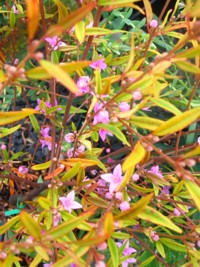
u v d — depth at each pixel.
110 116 0.22
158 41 0.35
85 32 0.21
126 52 0.34
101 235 0.14
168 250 0.30
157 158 0.24
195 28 0.17
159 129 0.17
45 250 0.16
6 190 0.37
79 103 0.37
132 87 0.18
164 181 0.23
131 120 0.18
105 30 0.21
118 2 0.19
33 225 0.15
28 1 0.13
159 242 0.25
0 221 0.31
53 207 0.20
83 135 0.25
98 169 0.32
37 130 0.27
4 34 0.33
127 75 0.18
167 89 0.35
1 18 0.35
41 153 0.39
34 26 0.13
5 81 0.16
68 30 0.23
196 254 0.24
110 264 0.23
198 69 0.16
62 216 0.20
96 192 0.25
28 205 0.30
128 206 0.19
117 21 0.37
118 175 0.21
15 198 0.31
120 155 0.37
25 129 0.40
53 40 0.24
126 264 0.25
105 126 0.21
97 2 0.19
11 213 0.29
